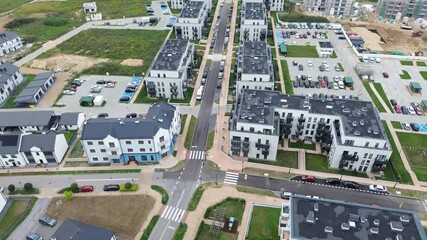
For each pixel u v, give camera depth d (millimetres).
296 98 127438
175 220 98875
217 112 146000
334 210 82500
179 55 160500
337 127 117875
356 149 109750
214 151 124875
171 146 123938
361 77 170875
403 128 135625
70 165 120000
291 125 125500
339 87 162875
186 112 146375
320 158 121562
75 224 88250
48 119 136500
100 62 188750
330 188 109375
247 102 124875
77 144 130000
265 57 157125
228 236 93875
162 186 110438
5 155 116375
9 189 107562
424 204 103750
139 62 187250
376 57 188875
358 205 83375
